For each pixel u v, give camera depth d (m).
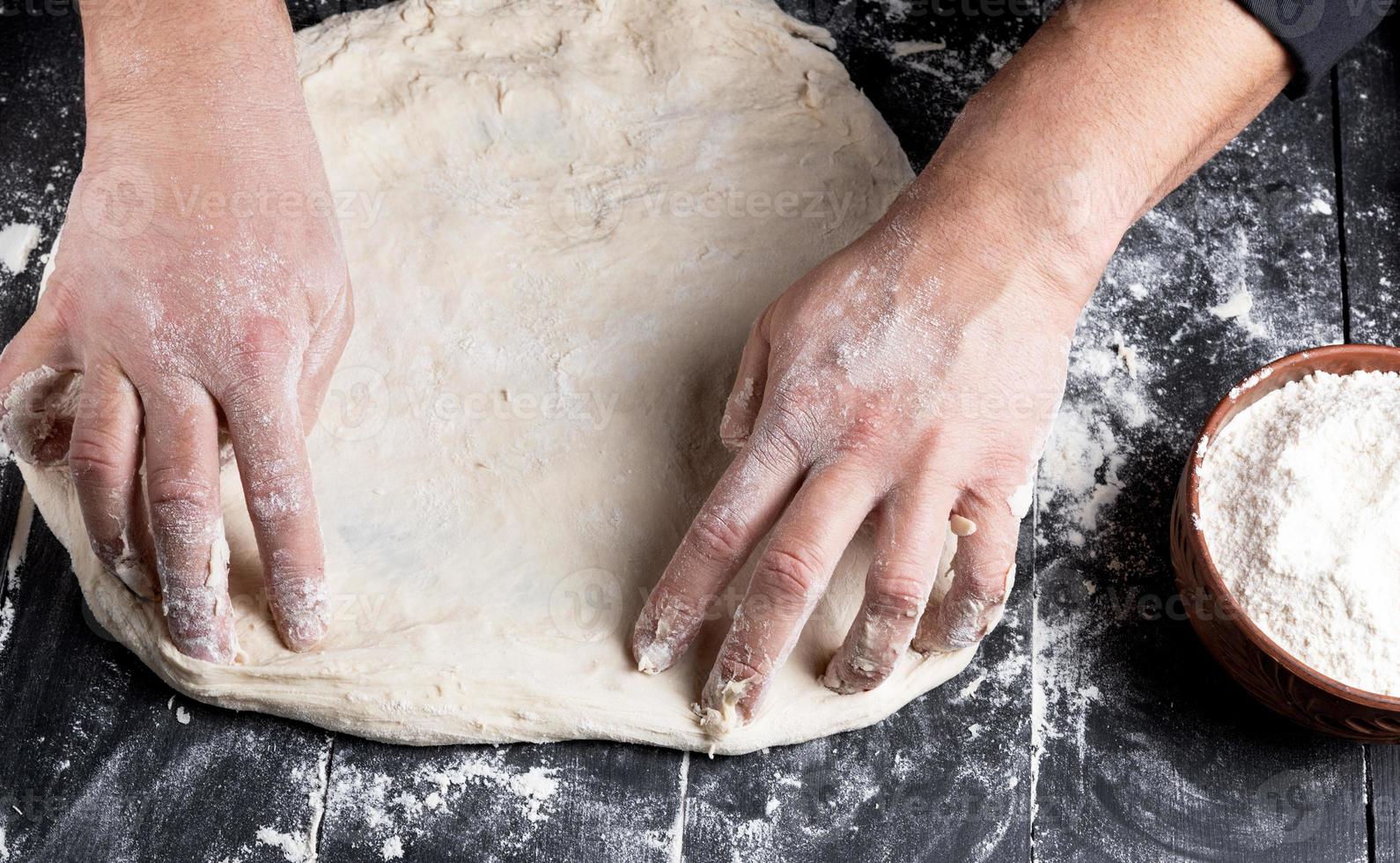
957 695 0.80
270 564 0.74
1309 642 0.76
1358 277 0.88
